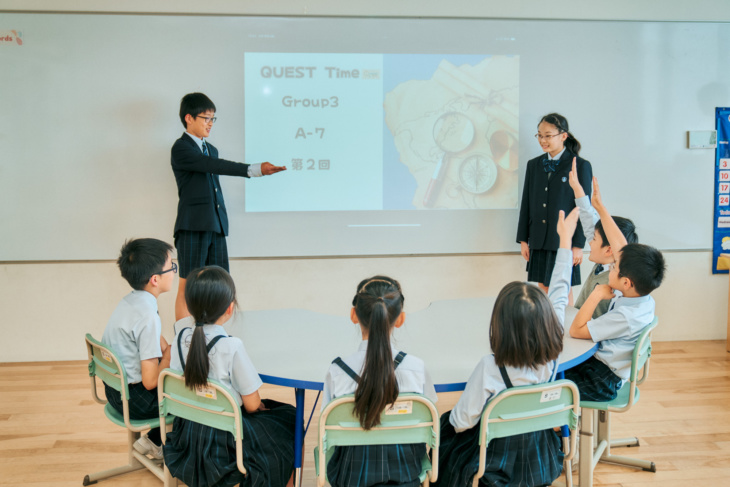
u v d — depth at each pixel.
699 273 4.15
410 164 3.85
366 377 1.55
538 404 1.66
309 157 3.79
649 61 3.93
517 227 3.94
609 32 3.88
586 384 2.18
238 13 3.65
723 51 3.99
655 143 4.00
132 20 3.60
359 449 1.64
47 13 3.54
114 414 2.17
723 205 4.11
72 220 3.70
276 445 1.87
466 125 3.86
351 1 3.71
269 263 3.83
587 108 3.92
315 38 3.72
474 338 2.22
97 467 2.47
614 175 4.00
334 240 3.86
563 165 3.49
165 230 3.75
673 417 2.95
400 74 3.79
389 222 3.88
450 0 3.76
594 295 2.19
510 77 3.85
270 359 2.00
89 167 3.67
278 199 3.79
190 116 3.27
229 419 1.72
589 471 2.18
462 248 3.95
